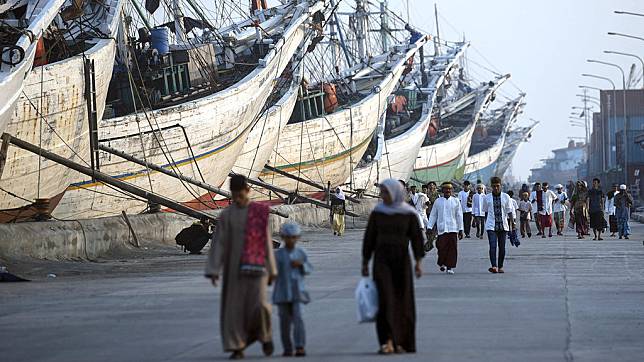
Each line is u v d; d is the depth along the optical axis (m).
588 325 27.80
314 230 102.31
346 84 158.12
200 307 32.53
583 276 44.38
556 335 25.77
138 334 26.25
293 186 140.38
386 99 160.88
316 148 141.88
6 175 66.94
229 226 21.98
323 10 127.75
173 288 39.84
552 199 87.12
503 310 31.34
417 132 186.88
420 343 24.38
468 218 81.62
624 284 40.34
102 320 29.39
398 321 22.66
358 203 135.38
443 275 45.16
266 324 21.97
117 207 88.06
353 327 27.48
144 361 21.81
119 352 23.19
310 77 152.38
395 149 179.75
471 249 67.06
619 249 65.75
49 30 75.12
